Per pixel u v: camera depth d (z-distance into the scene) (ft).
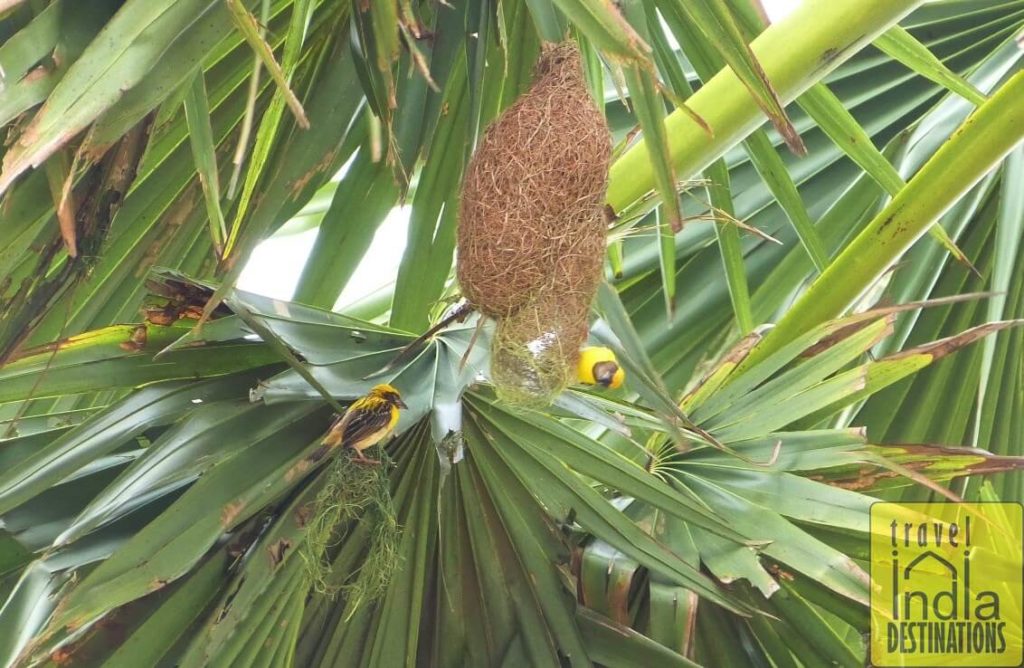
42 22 10.13
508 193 11.01
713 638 12.38
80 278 11.20
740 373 12.97
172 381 11.74
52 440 11.74
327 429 11.71
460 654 12.38
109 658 11.39
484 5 11.12
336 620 12.14
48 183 10.73
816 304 12.98
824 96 12.76
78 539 11.39
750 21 11.43
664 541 12.26
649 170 12.55
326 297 12.82
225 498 11.30
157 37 10.03
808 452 12.23
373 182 12.67
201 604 11.57
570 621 12.21
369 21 10.62
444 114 12.44
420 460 11.99
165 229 12.12
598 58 12.18
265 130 10.41
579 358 11.25
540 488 12.10
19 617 11.14
